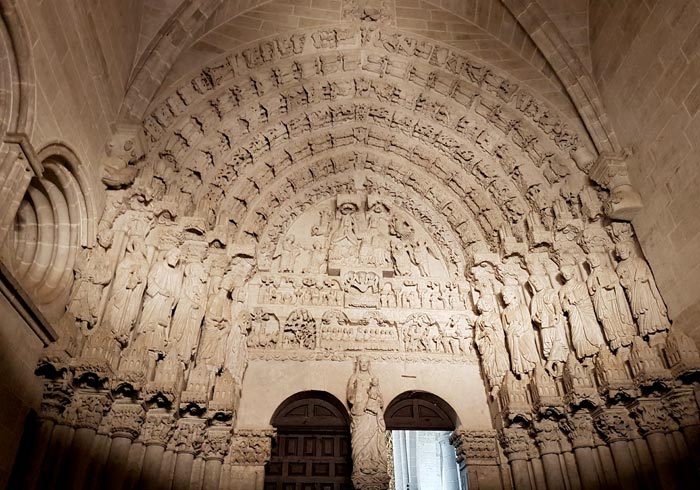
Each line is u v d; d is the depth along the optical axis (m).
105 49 9.46
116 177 9.70
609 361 10.20
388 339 12.87
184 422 9.97
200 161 12.02
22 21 6.68
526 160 13.17
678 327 9.88
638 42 11.16
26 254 8.43
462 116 13.63
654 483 9.29
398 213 15.09
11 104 6.88
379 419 11.30
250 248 12.53
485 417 12.14
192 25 11.45
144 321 9.72
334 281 13.57
